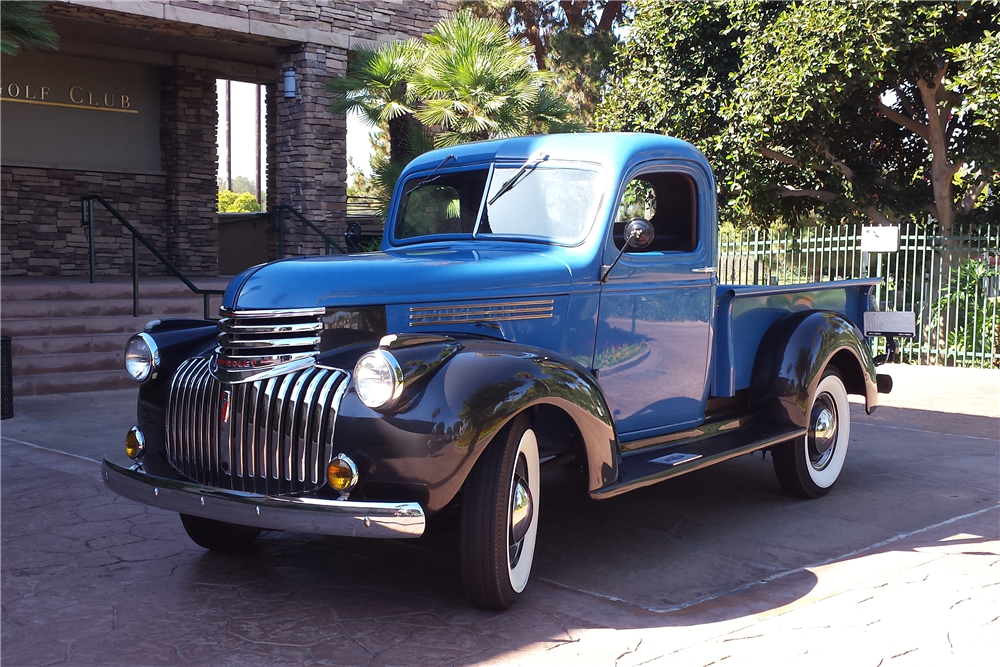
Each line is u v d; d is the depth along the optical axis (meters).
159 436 3.77
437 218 4.70
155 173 14.34
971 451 6.76
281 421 3.29
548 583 3.85
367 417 3.17
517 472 3.51
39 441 6.56
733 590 3.78
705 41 14.40
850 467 6.21
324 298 3.39
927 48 12.12
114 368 9.09
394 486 3.16
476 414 3.19
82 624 3.37
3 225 12.80
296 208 12.29
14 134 12.88
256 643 3.20
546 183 4.41
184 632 3.30
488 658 3.08
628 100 15.29
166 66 14.20
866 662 3.05
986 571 4.01
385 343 3.16
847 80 12.44
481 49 11.88
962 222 14.13
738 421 5.04
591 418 3.62
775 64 12.95
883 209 14.54
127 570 3.98
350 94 12.02
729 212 14.75
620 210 4.31
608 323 4.25
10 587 3.75
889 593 3.72
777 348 5.13
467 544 3.35
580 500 5.27
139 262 14.25
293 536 4.53
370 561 4.14
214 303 10.62
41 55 13.03
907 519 4.91
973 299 12.80
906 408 8.80
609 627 3.36
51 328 9.05
